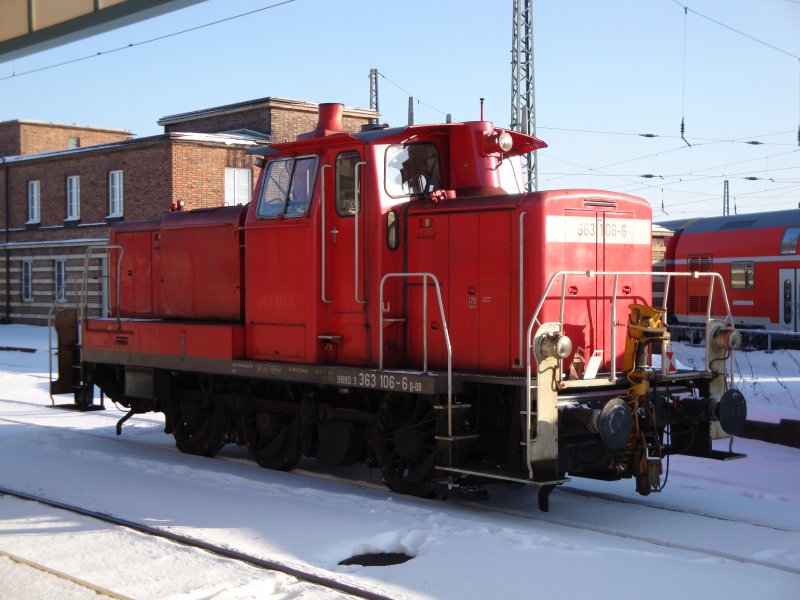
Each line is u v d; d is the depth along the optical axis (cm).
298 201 883
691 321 2772
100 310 3181
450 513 728
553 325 698
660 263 3020
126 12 903
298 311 878
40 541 645
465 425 758
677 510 749
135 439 1155
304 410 895
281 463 940
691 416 787
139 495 795
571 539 645
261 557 598
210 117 3366
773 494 813
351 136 823
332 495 779
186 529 673
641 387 742
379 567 578
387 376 779
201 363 975
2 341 3031
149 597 520
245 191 3005
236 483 846
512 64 2097
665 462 981
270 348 912
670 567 575
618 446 690
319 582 548
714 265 2680
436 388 745
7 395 1600
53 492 809
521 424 716
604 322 790
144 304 1140
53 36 980
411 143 846
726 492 827
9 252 3669
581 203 774
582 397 723
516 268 755
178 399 1067
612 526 695
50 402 1509
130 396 1115
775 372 1897
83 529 678
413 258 824
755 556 602
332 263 862
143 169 2977
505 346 761
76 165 3291
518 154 884
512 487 845
